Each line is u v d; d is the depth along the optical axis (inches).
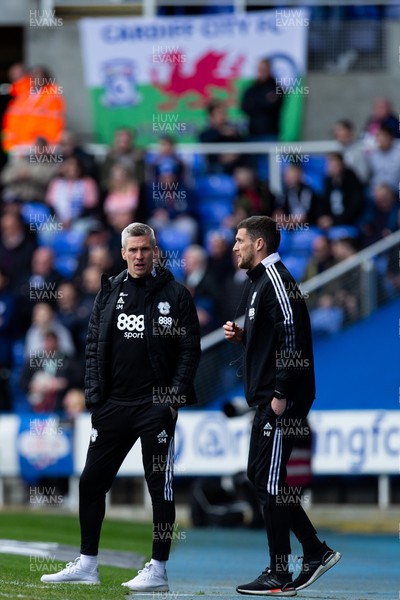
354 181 2332.7
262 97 2529.5
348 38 2600.9
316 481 2111.2
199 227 2459.4
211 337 2113.7
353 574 1290.6
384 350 2167.8
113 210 2407.7
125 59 2613.2
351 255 2224.4
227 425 2042.3
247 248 968.9
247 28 2573.8
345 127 2405.3
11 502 2143.2
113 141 2502.5
